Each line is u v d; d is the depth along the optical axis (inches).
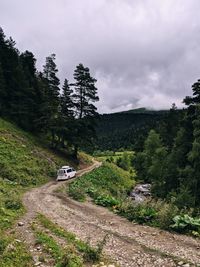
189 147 1579.7
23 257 482.3
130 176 3024.1
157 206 836.6
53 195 1294.3
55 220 784.3
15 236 589.0
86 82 2532.0
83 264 467.5
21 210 866.1
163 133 2881.4
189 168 1393.9
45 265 458.3
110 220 804.0
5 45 3112.7
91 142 2613.2
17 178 1689.2
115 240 613.9
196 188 1359.5
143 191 2183.8
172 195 1434.5
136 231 687.1
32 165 1996.8
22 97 2726.4
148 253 537.6
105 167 2581.2
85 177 2046.0
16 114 2719.0
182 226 677.3
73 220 794.2
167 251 549.0
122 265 479.8
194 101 1611.7
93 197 1246.9
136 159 3100.4
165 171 1729.8
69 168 1977.1
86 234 656.4
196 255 530.3
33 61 3476.9
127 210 876.0
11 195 1079.6
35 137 2652.6
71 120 2546.8
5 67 2854.3
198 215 779.4
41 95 2864.2
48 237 581.9
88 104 2536.9
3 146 2052.2
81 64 2546.8
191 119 1603.1
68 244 552.7
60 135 2610.7
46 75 2935.5
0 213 767.7
